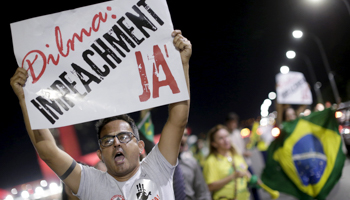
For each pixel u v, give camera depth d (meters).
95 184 3.04
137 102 3.10
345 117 10.28
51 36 3.18
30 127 3.10
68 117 3.07
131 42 3.18
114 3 3.22
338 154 6.01
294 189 6.18
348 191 6.82
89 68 3.14
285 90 9.80
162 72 3.14
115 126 3.07
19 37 3.17
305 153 6.12
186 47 3.18
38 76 3.12
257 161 11.03
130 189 2.98
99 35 3.18
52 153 3.03
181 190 4.54
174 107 3.16
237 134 8.95
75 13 3.21
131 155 3.00
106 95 3.11
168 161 3.11
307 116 6.28
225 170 6.34
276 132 8.52
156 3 3.22
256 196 7.56
